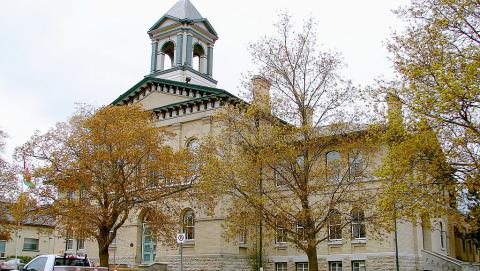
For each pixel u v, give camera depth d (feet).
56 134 113.60
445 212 71.87
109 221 110.52
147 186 114.11
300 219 91.45
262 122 96.89
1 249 220.84
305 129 91.35
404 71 71.26
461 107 66.03
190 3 185.47
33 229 229.66
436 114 67.10
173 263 144.05
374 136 82.58
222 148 100.58
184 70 171.63
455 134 70.54
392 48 85.76
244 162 95.40
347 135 92.27
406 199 72.02
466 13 70.44
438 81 66.39
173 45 180.75
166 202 120.37
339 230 92.89
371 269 130.21
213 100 148.97
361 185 93.56
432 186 72.79
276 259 145.79
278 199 98.94
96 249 166.40
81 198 111.86
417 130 70.85
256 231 105.50
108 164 110.83
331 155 128.06
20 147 123.75
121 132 110.11
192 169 118.21
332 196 91.97
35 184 110.93
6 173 163.32
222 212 132.87
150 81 164.96
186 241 143.64
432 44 70.74
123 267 141.38
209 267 137.08
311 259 91.25
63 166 110.73
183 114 155.43
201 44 183.52
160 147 118.93
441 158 70.69
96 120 110.83
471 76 63.21
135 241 152.76
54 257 84.64
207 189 97.71
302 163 102.68
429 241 136.46
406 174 76.59
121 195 111.96
